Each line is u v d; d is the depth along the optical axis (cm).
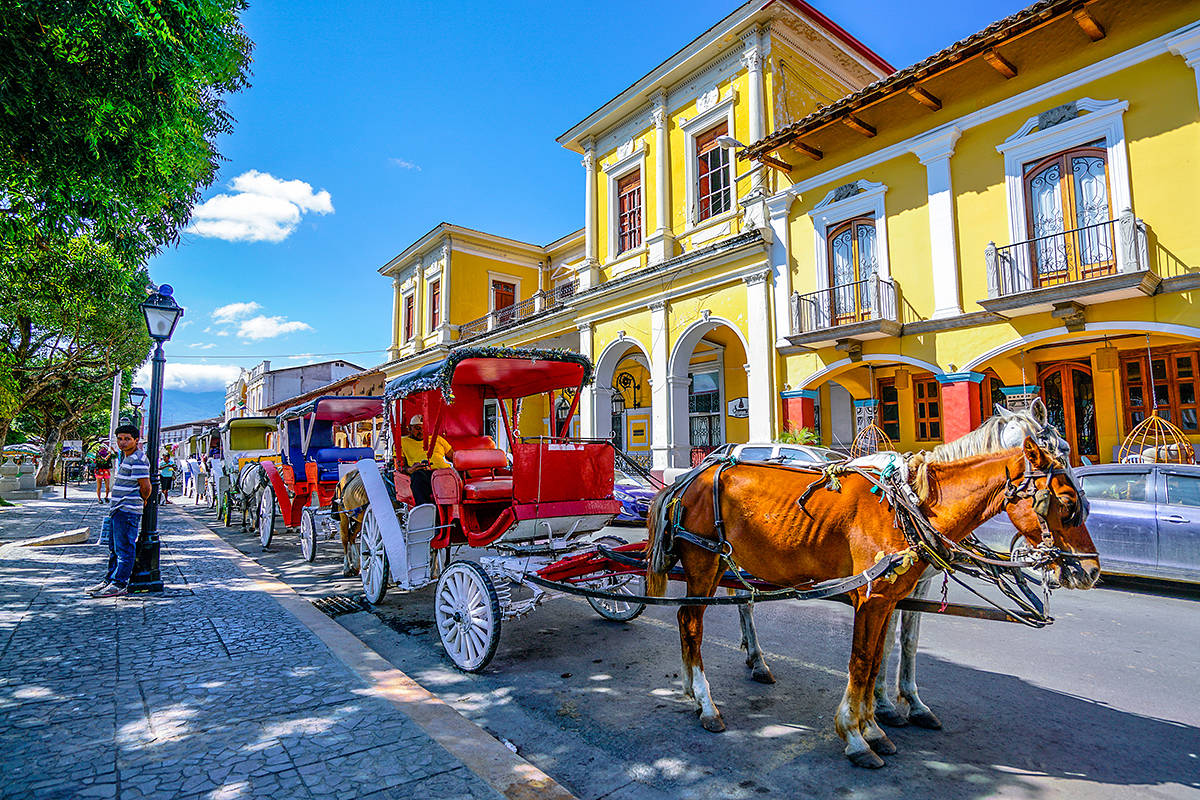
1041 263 1094
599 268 2002
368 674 471
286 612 649
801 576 402
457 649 534
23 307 1631
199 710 398
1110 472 834
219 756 339
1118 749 377
